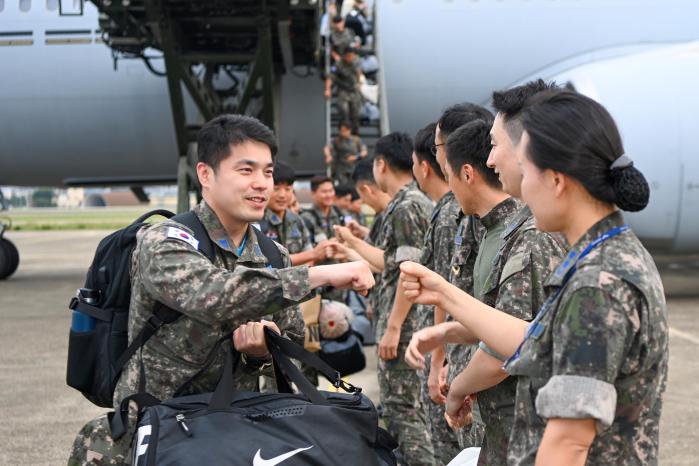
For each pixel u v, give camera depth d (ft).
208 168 6.61
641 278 4.08
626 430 4.20
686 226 28.17
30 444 14.10
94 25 33.94
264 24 24.86
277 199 14.94
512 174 5.68
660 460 12.75
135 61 33.81
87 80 33.99
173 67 25.91
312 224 20.48
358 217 21.86
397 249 11.05
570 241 4.49
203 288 5.91
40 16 34.12
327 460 5.36
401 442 11.14
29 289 36.88
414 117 34.91
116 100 34.17
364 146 29.78
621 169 4.18
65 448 13.87
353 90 28.43
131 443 6.21
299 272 6.08
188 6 24.67
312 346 12.69
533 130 4.36
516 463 4.61
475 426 7.49
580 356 3.99
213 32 27.61
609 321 3.98
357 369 13.61
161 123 34.53
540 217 4.49
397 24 33.88
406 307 9.91
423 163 9.82
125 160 36.11
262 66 25.93
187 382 6.40
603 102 27.86
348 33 27.96
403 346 10.99
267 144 6.59
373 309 13.12
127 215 172.14
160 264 6.06
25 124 34.68
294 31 29.17
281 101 33.04
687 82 27.76
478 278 7.23
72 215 173.99
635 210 4.24
